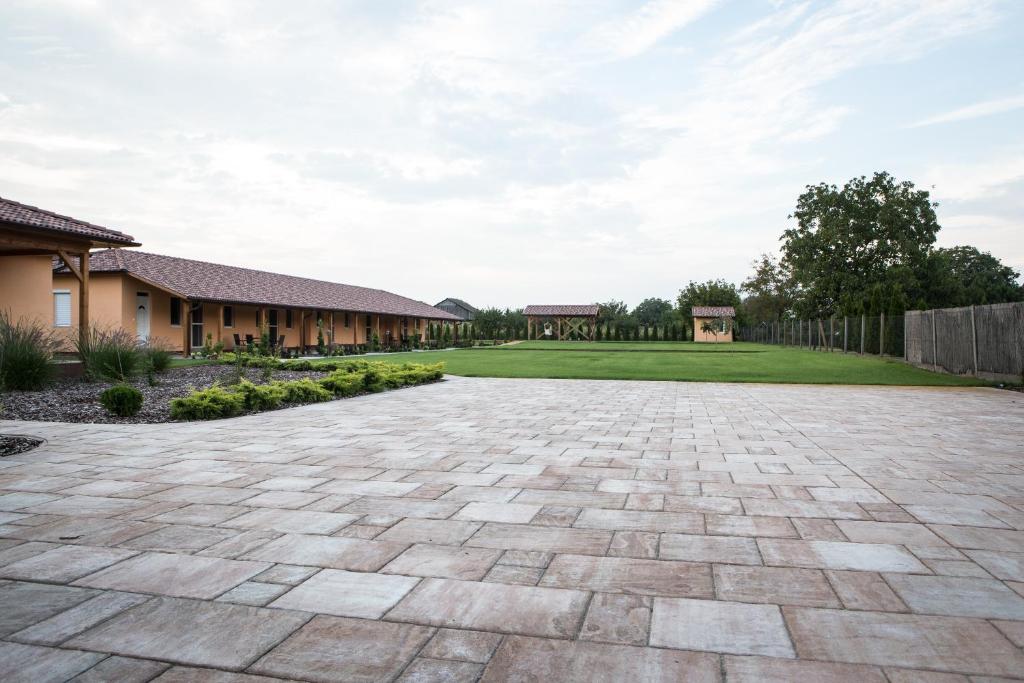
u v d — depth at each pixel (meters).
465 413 8.95
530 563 3.01
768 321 51.25
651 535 3.46
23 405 8.95
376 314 35.59
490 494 4.35
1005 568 2.95
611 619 2.40
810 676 1.98
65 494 4.32
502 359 25.16
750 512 3.91
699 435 7.00
